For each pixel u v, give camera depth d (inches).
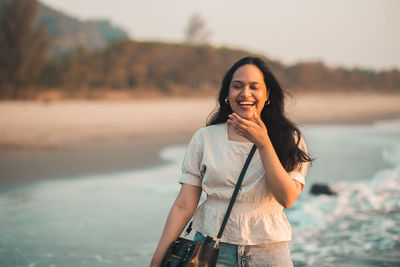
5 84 1622.8
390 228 183.8
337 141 601.6
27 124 736.3
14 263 139.5
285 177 58.6
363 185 281.3
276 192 59.3
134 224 188.5
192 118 989.8
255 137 57.9
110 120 871.1
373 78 4232.3
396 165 380.8
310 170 352.5
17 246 156.6
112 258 146.3
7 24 1684.3
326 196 247.4
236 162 63.7
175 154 451.5
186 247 61.8
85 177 316.5
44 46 1761.8
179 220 67.2
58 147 488.7
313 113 1376.7
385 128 866.1
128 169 354.9
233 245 62.5
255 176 62.7
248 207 63.0
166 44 2672.2
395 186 280.8
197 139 68.4
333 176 324.2
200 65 2650.1
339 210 214.5
